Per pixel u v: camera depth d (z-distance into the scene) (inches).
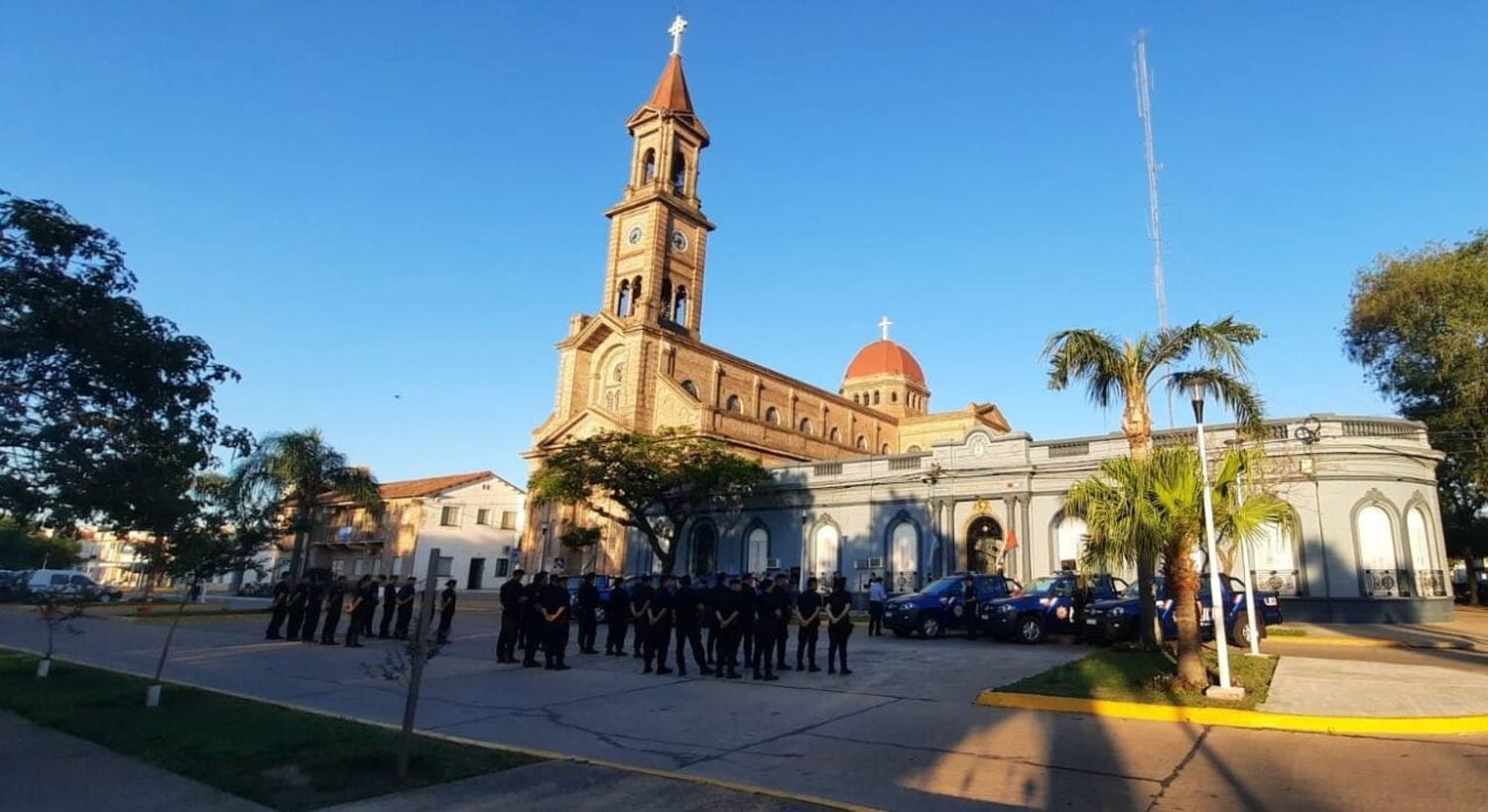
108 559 3700.8
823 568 1560.0
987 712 472.7
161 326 527.8
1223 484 534.3
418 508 2410.2
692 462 1546.5
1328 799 304.0
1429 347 1433.3
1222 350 657.6
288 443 1759.4
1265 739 401.1
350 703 514.3
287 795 300.2
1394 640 865.5
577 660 750.5
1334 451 1109.1
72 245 490.6
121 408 514.6
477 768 336.5
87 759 354.9
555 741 407.8
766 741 406.3
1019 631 870.4
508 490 2637.8
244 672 657.0
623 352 2201.0
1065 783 327.0
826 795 312.7
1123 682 528.1
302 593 960.9
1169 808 295.1
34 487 490.6
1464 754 366.0
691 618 655.8
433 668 685.3
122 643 888.9
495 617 1384.1
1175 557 527.5
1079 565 589.3
